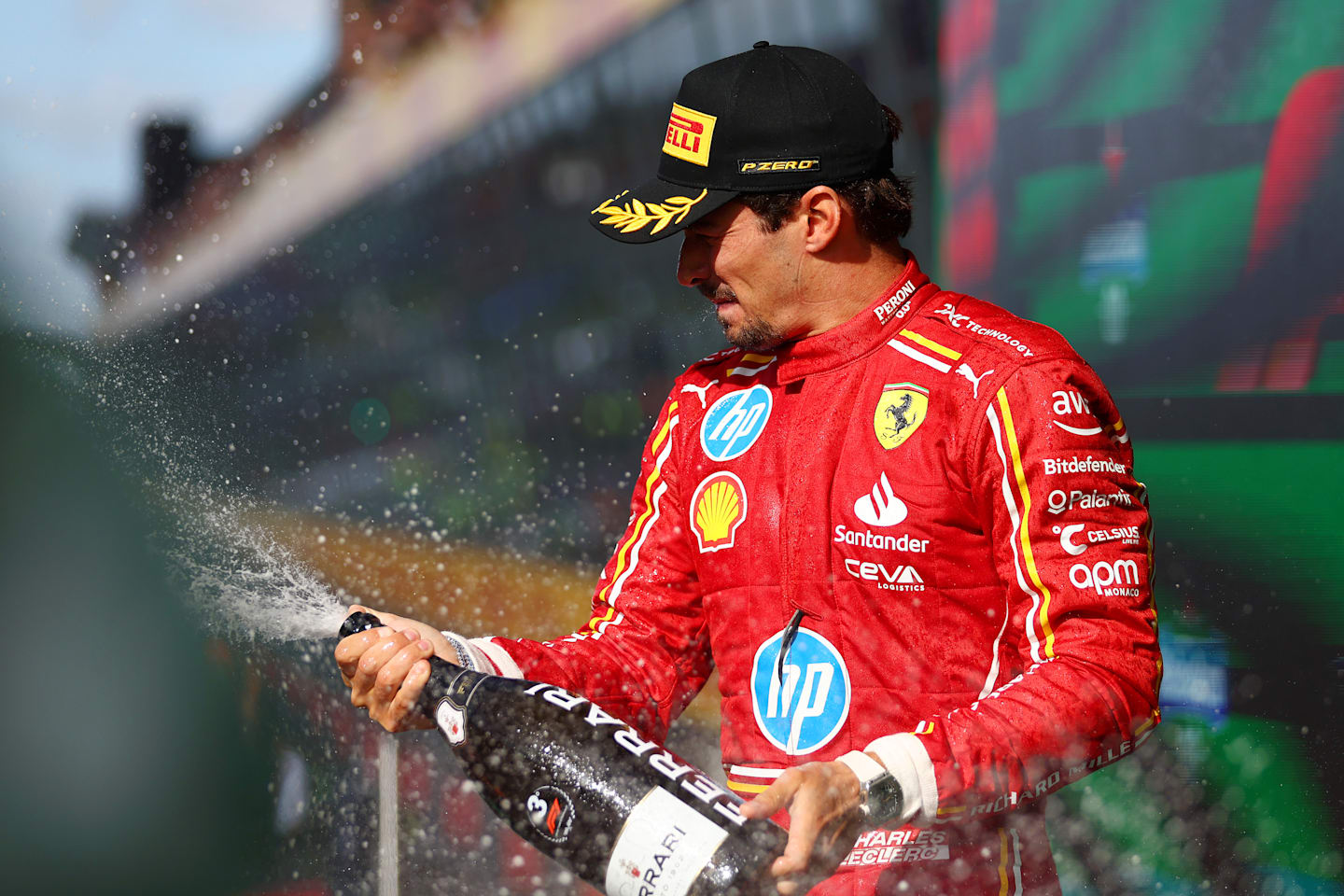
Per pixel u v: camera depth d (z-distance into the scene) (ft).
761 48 18.38
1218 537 51.34
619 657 19.04
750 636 17.51
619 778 15.78
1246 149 60.95
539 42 96.84
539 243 98.22
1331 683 40.83
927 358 16.71
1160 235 63.46
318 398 83.66
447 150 99.40
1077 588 15.26
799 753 16.84
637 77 94.12
